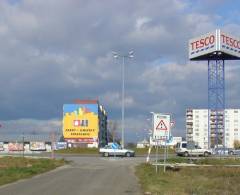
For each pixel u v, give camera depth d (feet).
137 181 95.25
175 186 82.17
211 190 73.92
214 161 183.73
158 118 108.17
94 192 73.67
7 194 70.49
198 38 265.95
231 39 261.65
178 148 272.72
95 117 398.21
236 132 588.91
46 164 150.61
